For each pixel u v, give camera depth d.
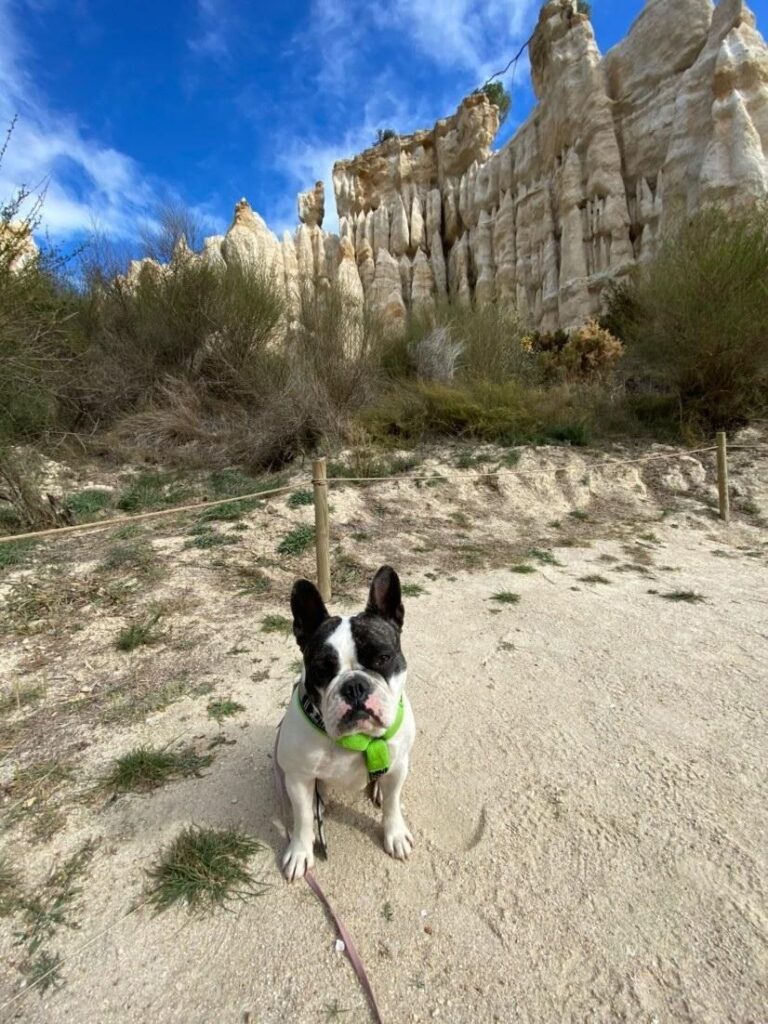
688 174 16.50
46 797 2.63
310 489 7.49
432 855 2.33
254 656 3.98
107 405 10.26
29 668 3.78
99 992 1.79
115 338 10.69
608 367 11.77
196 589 5.07
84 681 3.64
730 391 9.59
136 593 4.91
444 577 5.68
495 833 2.43
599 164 19.12
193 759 2.89
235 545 6.09
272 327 10.76
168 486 8.38
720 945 1.91
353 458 8.57
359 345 10.34
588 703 3.44
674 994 1.77
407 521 7.27
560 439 9.74
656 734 3.11
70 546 6.02
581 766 2.85
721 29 16.17
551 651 4.13
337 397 9.68
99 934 1.98
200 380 10.50
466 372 10.98
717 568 6.05
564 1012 1.73
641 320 11.52
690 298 9.27
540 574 5.78
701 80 16.44
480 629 4.50
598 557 6.37
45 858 2.30
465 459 8.83
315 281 10.92
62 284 9.41
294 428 8.80
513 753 2.97
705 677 3.72
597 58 20.27
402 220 29.06
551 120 21.44
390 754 2.19
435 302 13.02
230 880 2.20
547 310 20.86
